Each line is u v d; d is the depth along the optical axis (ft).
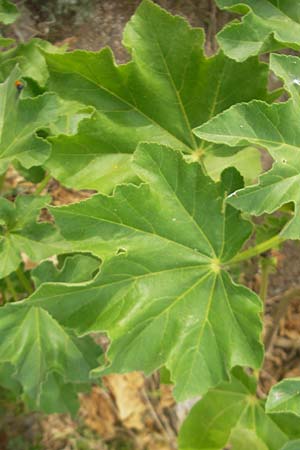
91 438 2.96
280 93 1.93
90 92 1.92
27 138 1.90
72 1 3.96
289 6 1.80
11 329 2.03
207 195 1.73
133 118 1.95
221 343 1.72
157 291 1.71
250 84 1.91
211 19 3.91
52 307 1.61
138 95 1.93
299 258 3.34
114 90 1.92
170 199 1.71
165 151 1.68
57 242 1.95
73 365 2.09
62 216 1.63
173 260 1.73
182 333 1.72
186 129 1.97
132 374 3.06
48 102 1.91
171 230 1.72
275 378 3.10
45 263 1.97
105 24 3.98
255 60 1.88
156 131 1.97
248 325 1.70
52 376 2.34
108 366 1.65
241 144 1.55
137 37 1.87
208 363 1.71
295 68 1.64
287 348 3.17
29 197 1.98
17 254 1.93
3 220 1.96
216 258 1.76
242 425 2.26
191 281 1.74
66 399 2.37
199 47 1.87
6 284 2.44
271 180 1.55
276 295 3.27
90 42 3.94
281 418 2.21
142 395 3.02
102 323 1.65
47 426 2.96
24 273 2.46
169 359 1.70
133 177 1.92
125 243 1.67
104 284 1.64
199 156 1.98
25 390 2.06
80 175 1.91
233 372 2.31
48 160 1.90
